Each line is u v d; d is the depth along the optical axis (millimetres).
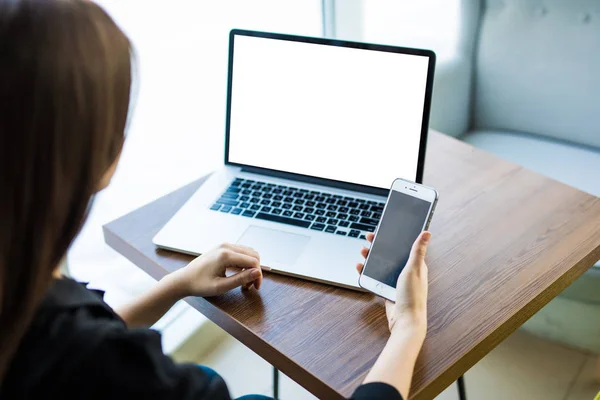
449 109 1675
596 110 1601
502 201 1047
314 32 1738
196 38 1382
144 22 1258
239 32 1041
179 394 586
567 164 1551
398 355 695
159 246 959
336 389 724
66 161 497
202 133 1501
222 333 1696
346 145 1038
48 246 508
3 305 504
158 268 929
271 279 889
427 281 852
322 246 931
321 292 866
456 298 848
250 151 1087
